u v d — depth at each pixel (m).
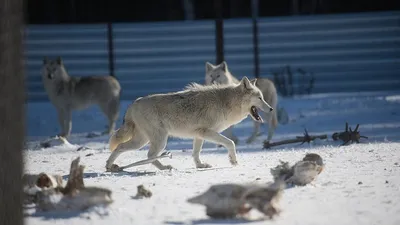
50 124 43.28
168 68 56.66
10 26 11.53
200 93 21.77
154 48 57.38
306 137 27.81
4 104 11.75
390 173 18.14
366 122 37.38
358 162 20.75
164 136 21.33
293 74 55.22
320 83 55.00
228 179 18.06
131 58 57.03
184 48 57.31
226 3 68.88
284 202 14.36
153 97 21.42
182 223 12.75
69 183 14.70
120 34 57.41
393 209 13.34
